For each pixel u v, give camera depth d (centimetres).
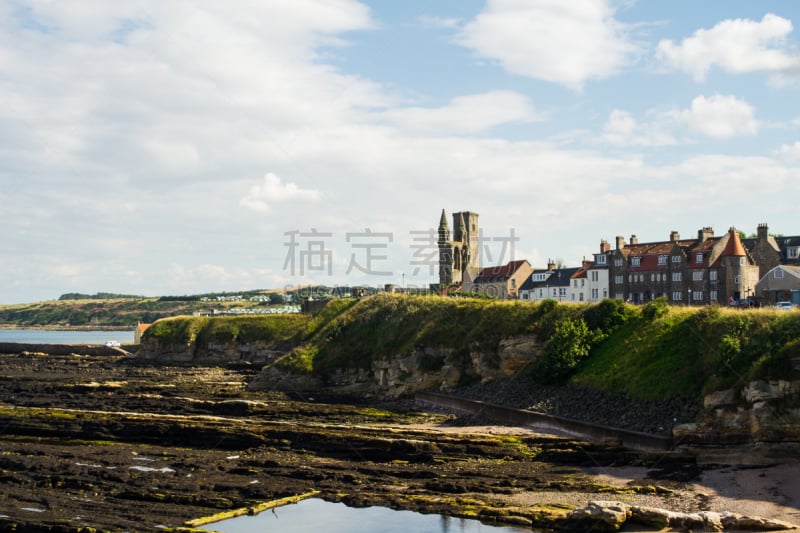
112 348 14800
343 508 4334
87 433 6525
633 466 4972
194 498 4512
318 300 13350
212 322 13988
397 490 4631
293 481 4931
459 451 5453
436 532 3847
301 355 10200
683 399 5556
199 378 11188
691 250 10744
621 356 6525
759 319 5616
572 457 5138
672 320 6500
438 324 8988
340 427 6291
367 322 10256
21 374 12150
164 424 6456
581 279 13050
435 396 7950
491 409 6838
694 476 4622
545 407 6438
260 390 9719
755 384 4916
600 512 3750
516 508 4075
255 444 5991
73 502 4509
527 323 7894
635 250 11775
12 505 4453
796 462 4612
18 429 6712
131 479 4959
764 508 3928
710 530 3653
